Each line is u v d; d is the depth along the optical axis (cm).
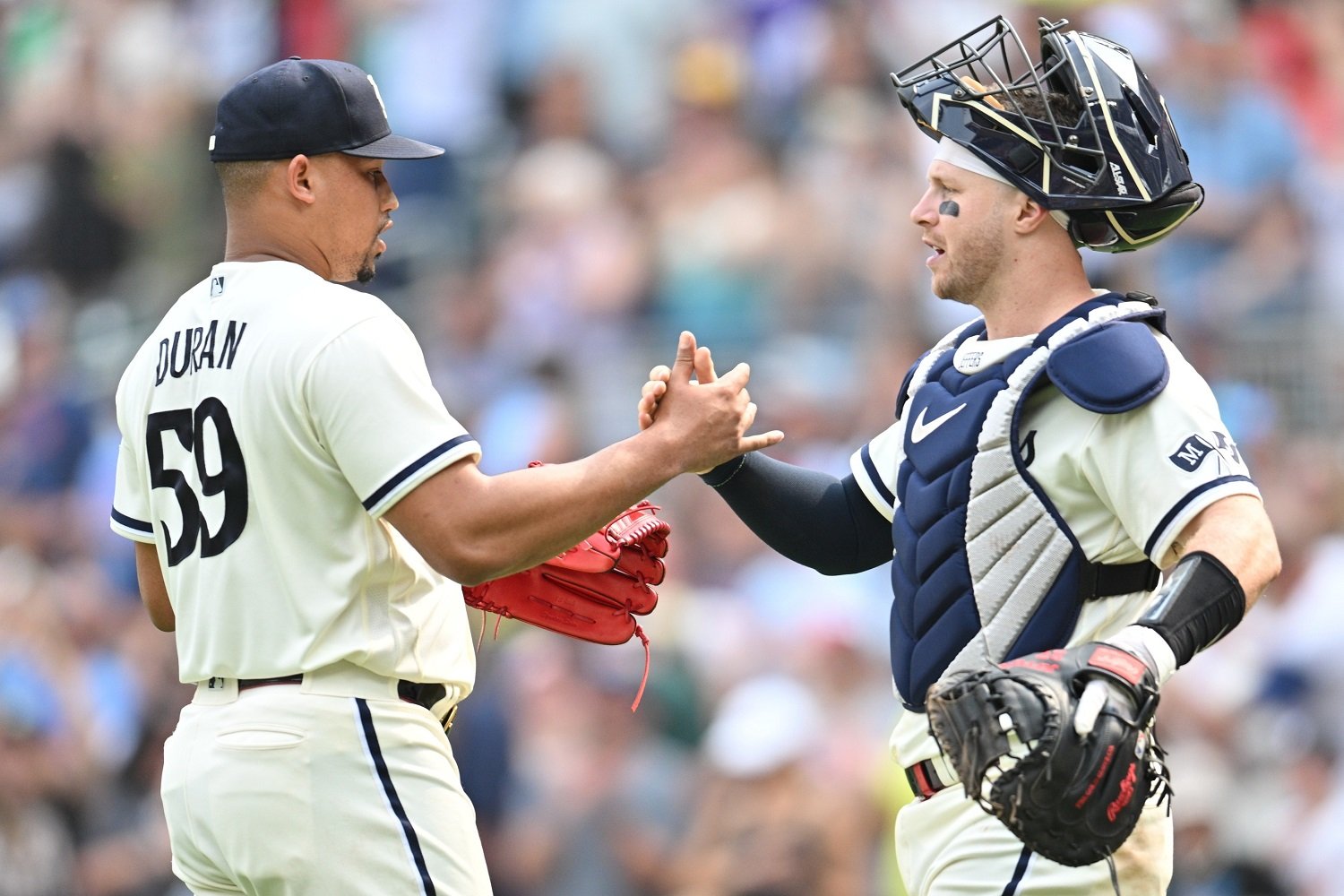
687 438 1183
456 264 3872
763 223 3634
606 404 3494
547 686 2906
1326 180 3609
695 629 2991
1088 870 1102
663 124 3947
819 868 2684
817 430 3262
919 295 3459
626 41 4094
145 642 3312
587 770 2850
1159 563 1077
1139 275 3297
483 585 1303
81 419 3859
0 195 4366
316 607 1170
